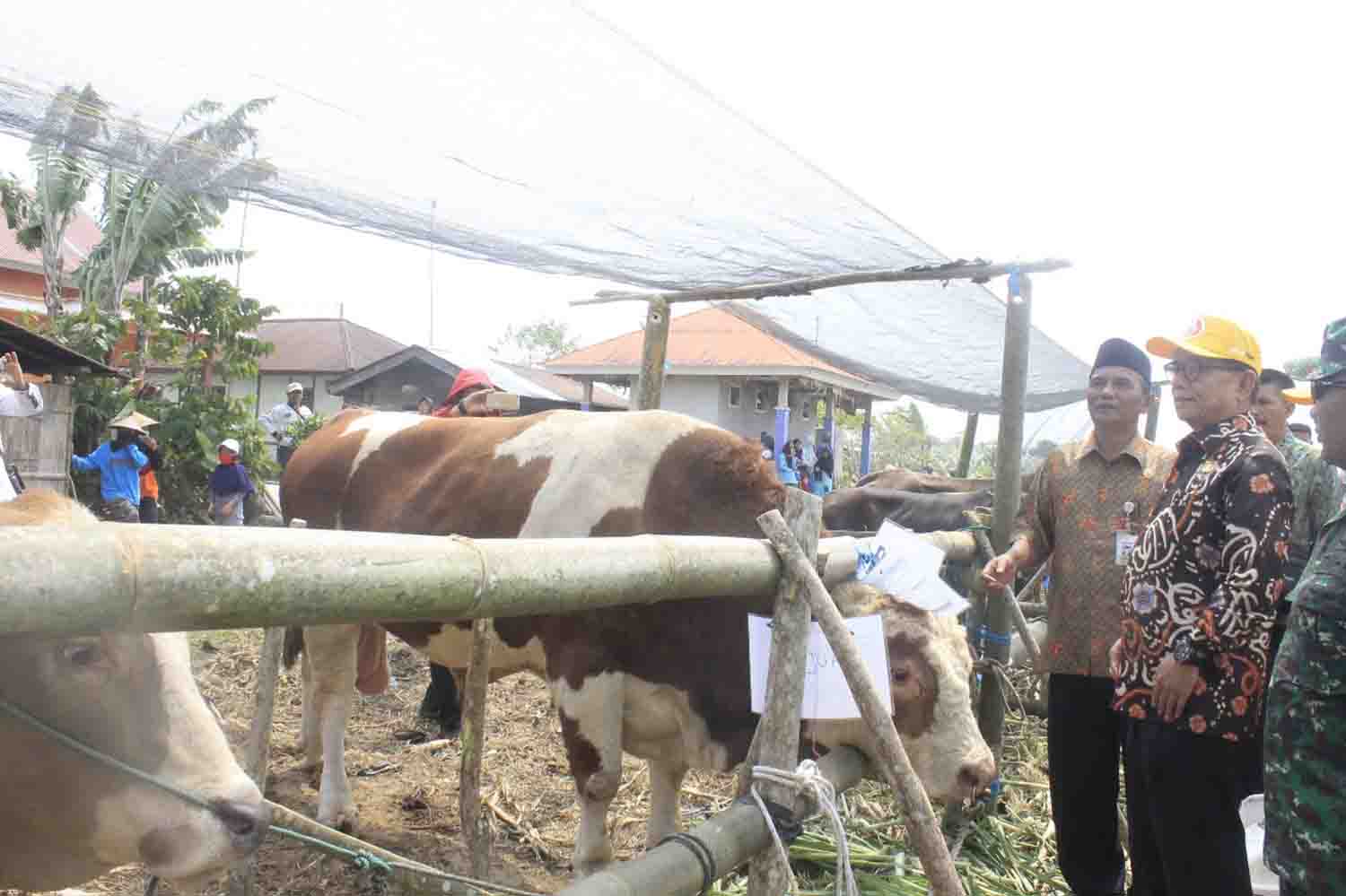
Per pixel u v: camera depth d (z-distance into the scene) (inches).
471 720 92.4
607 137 117.7
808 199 140.5
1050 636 147.9
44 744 66.6
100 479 431.8
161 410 521.3
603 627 133.3
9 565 38.8
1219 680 110.5
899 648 113.3
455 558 55.5
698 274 181.9
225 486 454.0
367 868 72.0
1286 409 174.2
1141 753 119.0
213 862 67.7
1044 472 153.3
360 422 194.9
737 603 130.3
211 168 112.3
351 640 171.9
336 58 93.8
